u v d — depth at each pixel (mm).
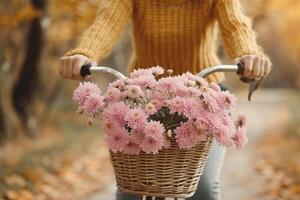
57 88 16109
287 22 21078
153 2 3580
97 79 20016
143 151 2982
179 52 3627
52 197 7945
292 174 9461
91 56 3320
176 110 2922
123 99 3020
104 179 9953
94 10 11773
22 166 9078
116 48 17047
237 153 13664
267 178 9320
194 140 2953
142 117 2918
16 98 13734
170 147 2982
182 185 3047
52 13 12727
